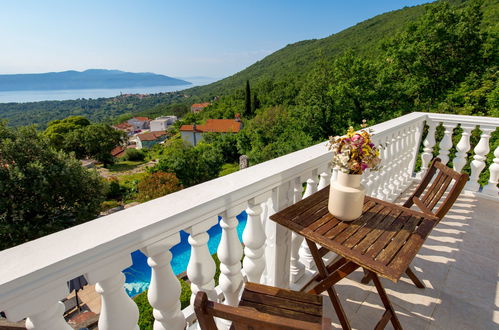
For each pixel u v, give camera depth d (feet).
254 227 5.04
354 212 4.89
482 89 46.39
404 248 4.27
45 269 2.48
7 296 2.31
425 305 6.50
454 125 12.52
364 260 3.96
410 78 60.03
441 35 54.44
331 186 5.04
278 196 5.44
